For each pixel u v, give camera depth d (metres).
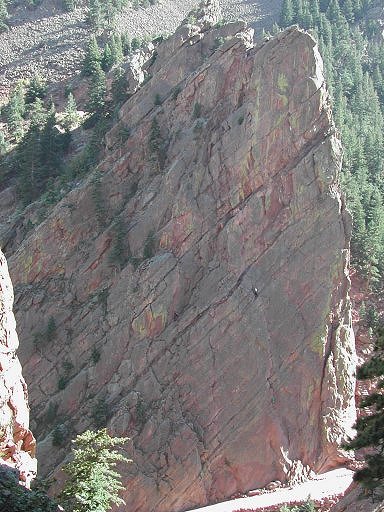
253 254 54.22
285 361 51.16
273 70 57.41
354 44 120.38
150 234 59.53
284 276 52.97
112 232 61.38
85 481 29.36
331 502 44.19
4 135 92.00
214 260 55.69
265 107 56.88
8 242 69.50
